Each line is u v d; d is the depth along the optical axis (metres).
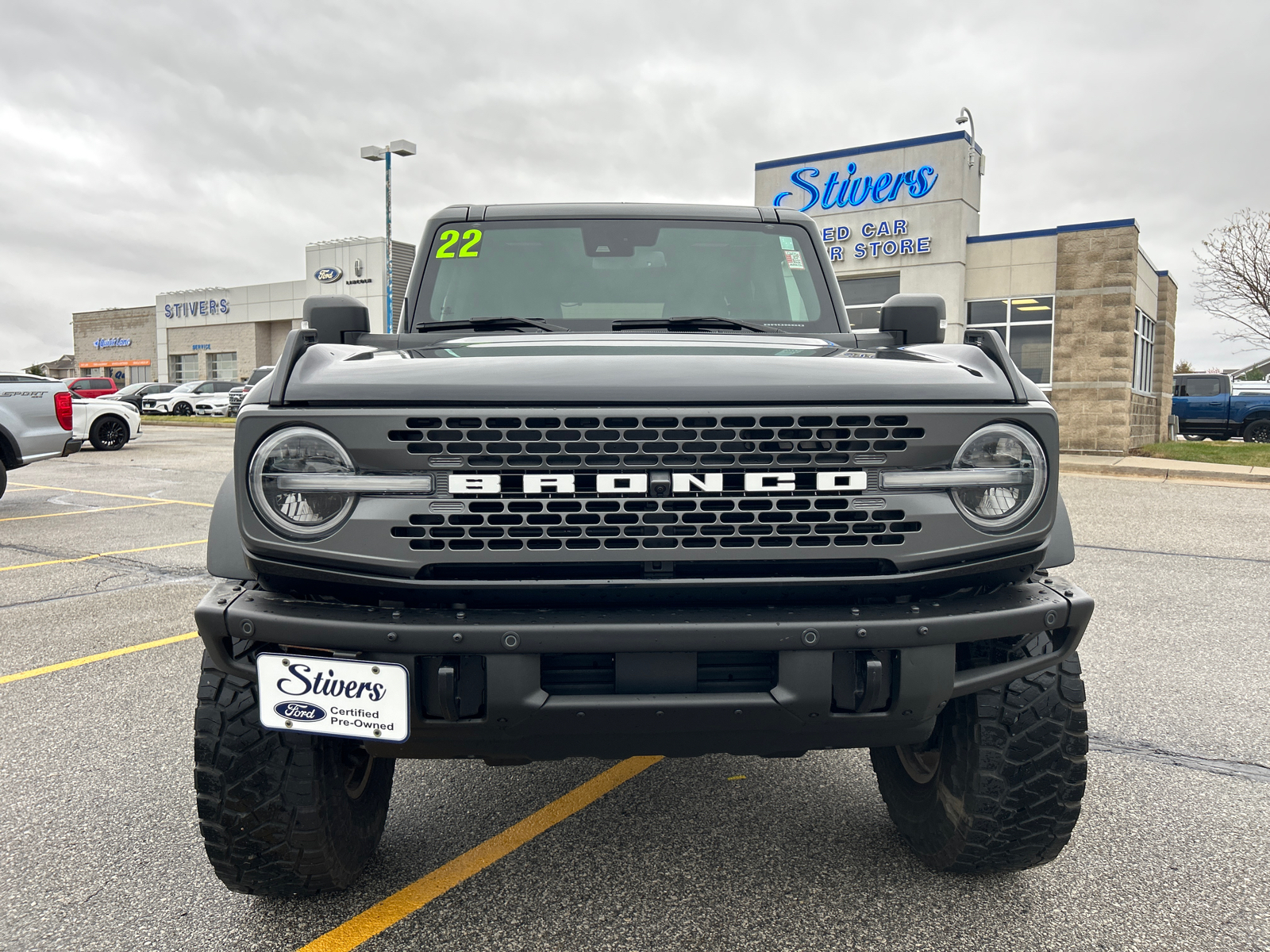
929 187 19.38
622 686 1.87
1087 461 16.48
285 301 49.47
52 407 10.34
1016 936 2.24
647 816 2.93
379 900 2.42
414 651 1.83
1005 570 2.01
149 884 2.51
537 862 2.62
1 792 3.10
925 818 2.51
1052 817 2.25
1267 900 2.41
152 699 4.06
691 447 1.90
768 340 2.73
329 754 2.21
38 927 2.30
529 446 1.87
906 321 3.08
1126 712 3.88
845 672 1.94
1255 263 25.94
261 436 1.87
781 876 2.53
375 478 1.85
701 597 1.92
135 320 59.03
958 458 1.95
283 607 1.93
